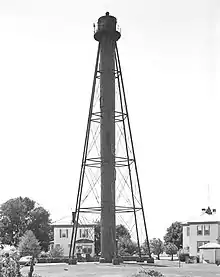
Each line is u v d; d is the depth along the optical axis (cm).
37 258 6081
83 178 4909
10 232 8719
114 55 5116
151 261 5184
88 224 8838
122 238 8731
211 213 9088
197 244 8662
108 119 4894
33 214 8869
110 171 4788
